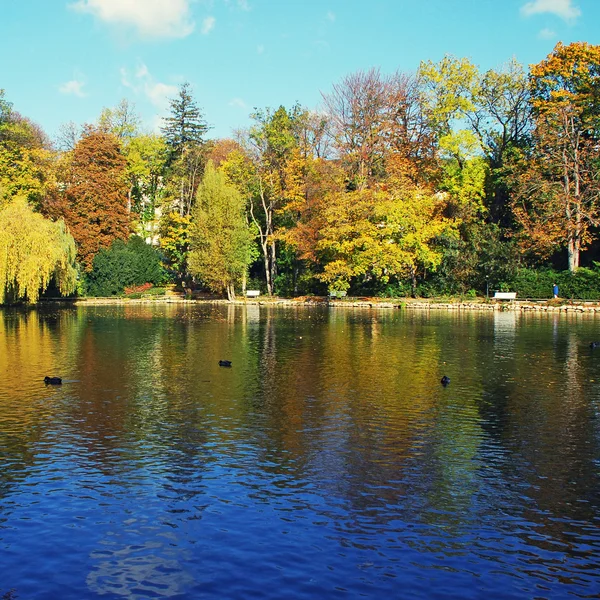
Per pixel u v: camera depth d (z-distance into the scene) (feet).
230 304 203.21
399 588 28.73
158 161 251.60
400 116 207.72
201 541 32.83
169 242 235.81
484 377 72.95
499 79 203.21
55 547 32.24
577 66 185.06
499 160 206.69
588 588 28.91
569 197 170.91
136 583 29.07
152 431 51.19
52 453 45.83
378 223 195.00
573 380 71.10
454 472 42.34
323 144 209.05
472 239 192.03
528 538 33.40
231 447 47.32
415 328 126.00
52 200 214.90
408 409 58.39
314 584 28.99
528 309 171.53
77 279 202.28
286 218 228.22
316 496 38.40
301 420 54.54
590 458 45.09
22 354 89.56
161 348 96.17
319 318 150.41
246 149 219.20
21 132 227.20
